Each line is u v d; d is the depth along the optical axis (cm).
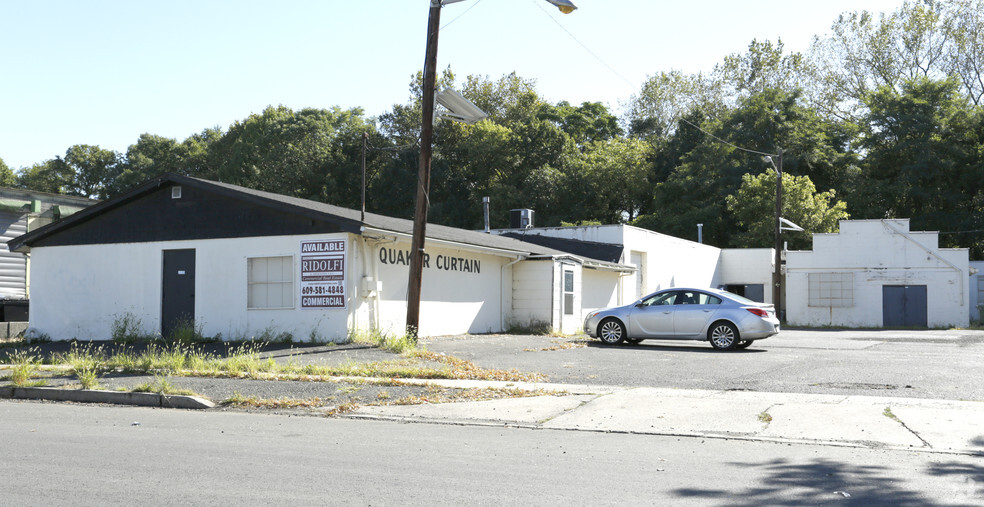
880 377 1334
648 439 863
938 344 2253
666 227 5716
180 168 7394
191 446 795
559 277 2620
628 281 3438
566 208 6325
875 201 5562
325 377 1318
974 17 6281
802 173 5872
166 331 2139
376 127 6831
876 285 4062
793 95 6034
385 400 1126
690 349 1922
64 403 1160
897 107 5669
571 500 581
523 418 995
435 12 1772
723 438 869
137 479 640
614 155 6569
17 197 3089
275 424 959
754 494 605
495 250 2394
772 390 1197
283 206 1969
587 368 1478
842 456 764
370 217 2202
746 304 1923
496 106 7288
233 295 2044
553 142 6456
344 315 1891
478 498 586
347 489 610
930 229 5419
